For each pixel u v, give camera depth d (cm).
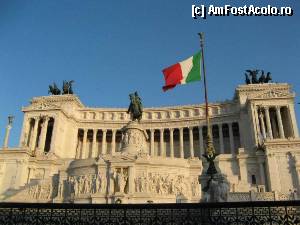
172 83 4050
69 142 10644
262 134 9181
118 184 5397
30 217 1678
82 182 5622
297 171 7169
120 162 5584
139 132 6519
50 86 11469
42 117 10394
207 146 2920
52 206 1669
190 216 1625
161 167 5675
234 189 5878
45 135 10150
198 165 5925
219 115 10494
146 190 5384
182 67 4069
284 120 9938
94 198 5319
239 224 1591
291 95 9569
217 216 1617
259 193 5022
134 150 6288
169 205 1617
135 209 1650
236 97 10606
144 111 11369
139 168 5588
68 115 10812
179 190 5509
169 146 11069
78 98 11356
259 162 7588
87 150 11188
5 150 8212
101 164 5653
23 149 8200
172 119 10900
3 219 1670
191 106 11106
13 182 7869
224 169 7769
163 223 1623
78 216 1683
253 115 9456
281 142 7500
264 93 9700
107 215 1683
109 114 11488
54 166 8238
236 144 10569
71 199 5506
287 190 7062
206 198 2636
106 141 11475
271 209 1661
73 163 6041
